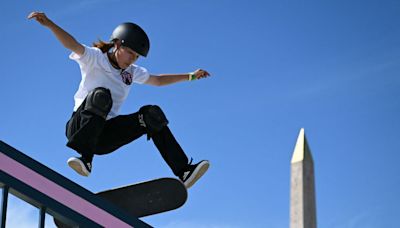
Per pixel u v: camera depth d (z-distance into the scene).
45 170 4.91
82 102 6.21
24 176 4.80
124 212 5.25
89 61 6.36
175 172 6.55
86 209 5.04
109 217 5.15
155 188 6.25
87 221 5.02
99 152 6.47
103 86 6.44
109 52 6.54
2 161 4.74
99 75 6.44
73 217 4.95
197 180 6.57
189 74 7.02
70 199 4.98
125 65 6.53
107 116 6.45
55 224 5.94
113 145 6.48
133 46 6.46
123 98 6.59
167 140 6.53
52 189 4.91
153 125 6.39
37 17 5.99
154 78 6.88
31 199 4.79
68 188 4.99
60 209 4.90
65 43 6.17
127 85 6.61
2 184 4.71
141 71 6.79
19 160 4.82
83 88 6.43
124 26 6.53
